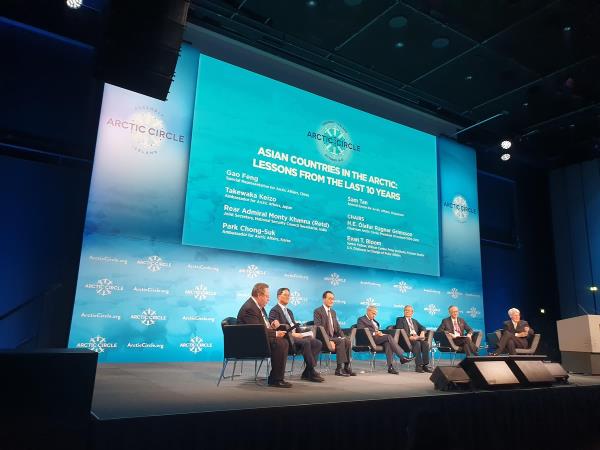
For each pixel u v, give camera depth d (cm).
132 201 611
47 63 623
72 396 216
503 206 1098
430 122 970
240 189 692
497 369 418
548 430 421
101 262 582
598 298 1052
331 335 536
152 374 463
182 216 643
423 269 862
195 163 662
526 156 1104
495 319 1016
